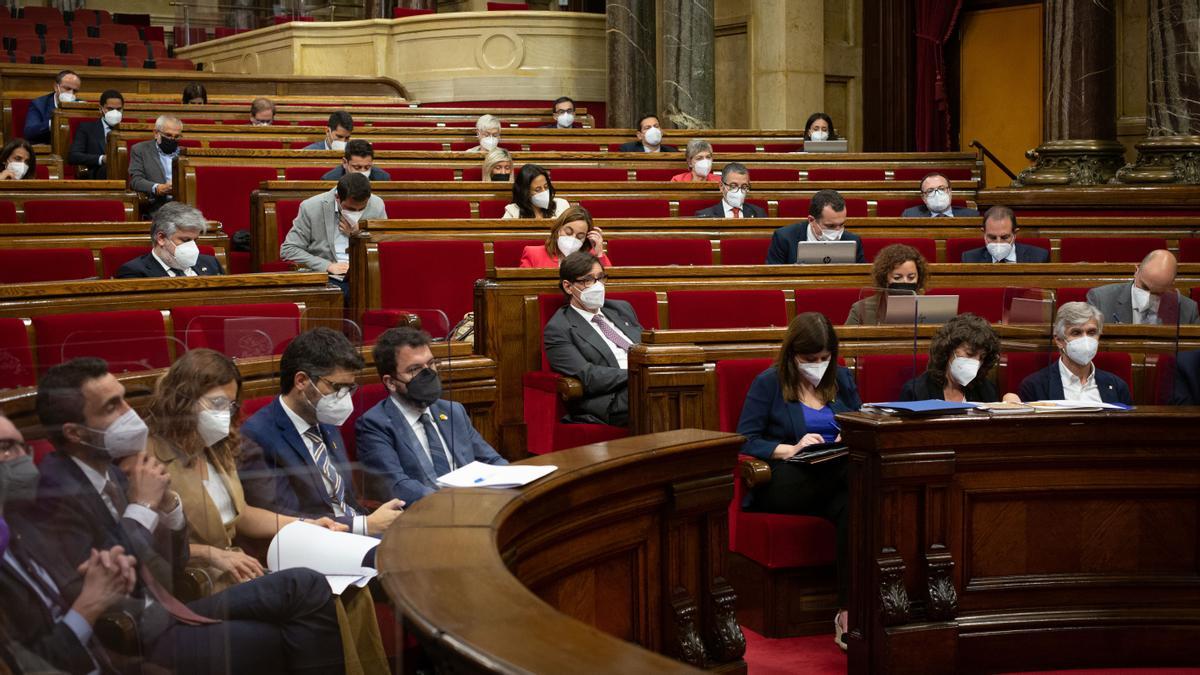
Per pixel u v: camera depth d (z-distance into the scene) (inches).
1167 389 204.1
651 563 138.1
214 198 336.5
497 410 227.8
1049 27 406.0
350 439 128.8
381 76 579.5
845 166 410.6
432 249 263.3
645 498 135.0
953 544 161.9
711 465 142.9
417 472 129.5
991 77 547.8
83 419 75.0
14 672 70.8
